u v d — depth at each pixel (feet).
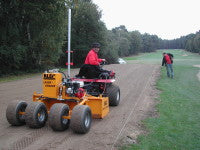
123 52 257.14
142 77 53.57
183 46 489.67
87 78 23.95
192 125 20.51
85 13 108.88
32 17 61.77
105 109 21.33
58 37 72.95
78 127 16.78
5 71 59.77
